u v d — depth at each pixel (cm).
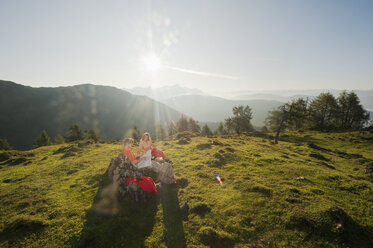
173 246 740
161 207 985
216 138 3572
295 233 789
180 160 1823
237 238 771
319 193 1144
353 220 870
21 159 2230
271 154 2191
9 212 971
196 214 929
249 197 1062
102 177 1350
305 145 3253
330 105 6769
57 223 863
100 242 753
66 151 2497
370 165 1948
